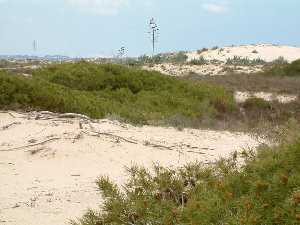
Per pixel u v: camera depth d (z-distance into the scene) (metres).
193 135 16.50
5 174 10.73
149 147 13.84
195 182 5.67
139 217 4.97
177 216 4.62
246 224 3.88
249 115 23.38
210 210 4.30
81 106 17.55
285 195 4.10
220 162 5.82
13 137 13.70
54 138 13.30
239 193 4.56
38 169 11.32
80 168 11.55
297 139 4.88
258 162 4.82
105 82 23.30
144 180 5.54
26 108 16.88
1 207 8.46
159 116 18.50
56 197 9.11
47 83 19.00
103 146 13.20
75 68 24.12
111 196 5.40
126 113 17.92
